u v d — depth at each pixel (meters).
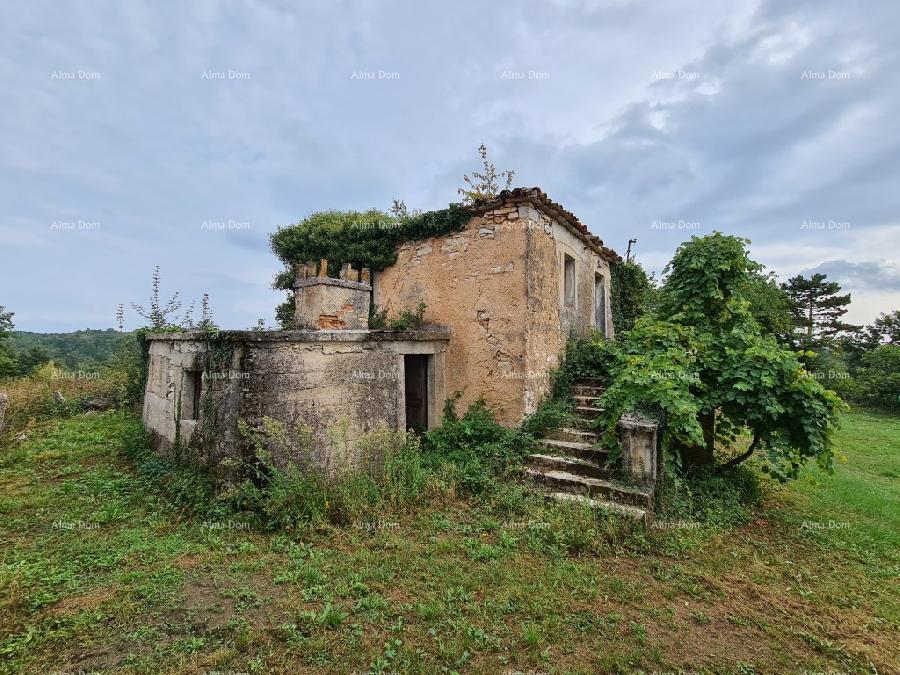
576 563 4.00
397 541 4.20
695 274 6.90
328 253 9.34
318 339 5.38
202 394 5.71
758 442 5.96
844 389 16.44
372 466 5.71
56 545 4.07
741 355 5.78
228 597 3.32
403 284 8.38
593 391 8.05
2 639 2.77
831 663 2.87
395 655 2.73
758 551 4.53
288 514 4.46
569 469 5.69
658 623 3.22
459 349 7.48
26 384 10.45
